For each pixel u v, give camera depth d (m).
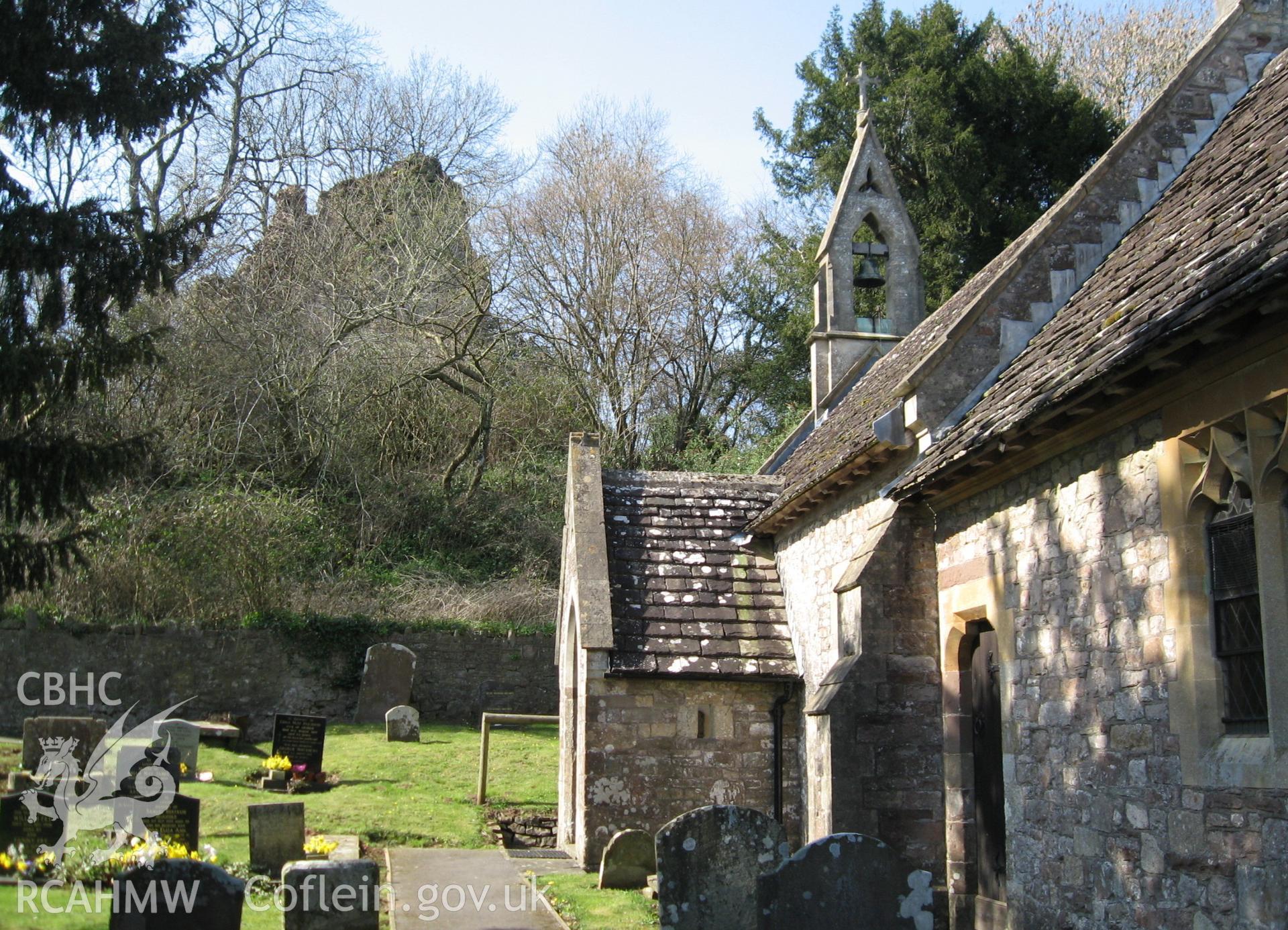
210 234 14.19
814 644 13.02
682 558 14.68
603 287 31.91
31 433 9.96
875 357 17.89
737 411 33.69
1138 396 7.18
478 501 27.67
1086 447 7.96
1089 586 7.84
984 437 8.46
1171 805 6.85
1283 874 5.89
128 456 10.17
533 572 26.09
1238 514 6.58
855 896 7.29
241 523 21.55
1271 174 7.91
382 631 21.27
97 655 19.64
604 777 12.73
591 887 11.14
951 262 27.38
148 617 20.50
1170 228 9.20
